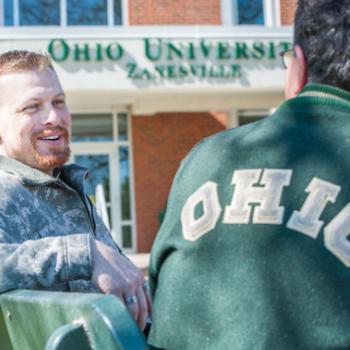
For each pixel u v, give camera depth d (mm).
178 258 1349
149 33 11555
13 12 13336
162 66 11570
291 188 1304
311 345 1202
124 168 13969
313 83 1445
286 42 11766
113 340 1196
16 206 2094
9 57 2281
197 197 1374
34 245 1685
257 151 1368
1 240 1979
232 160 1378
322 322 1212
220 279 1287
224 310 1264
